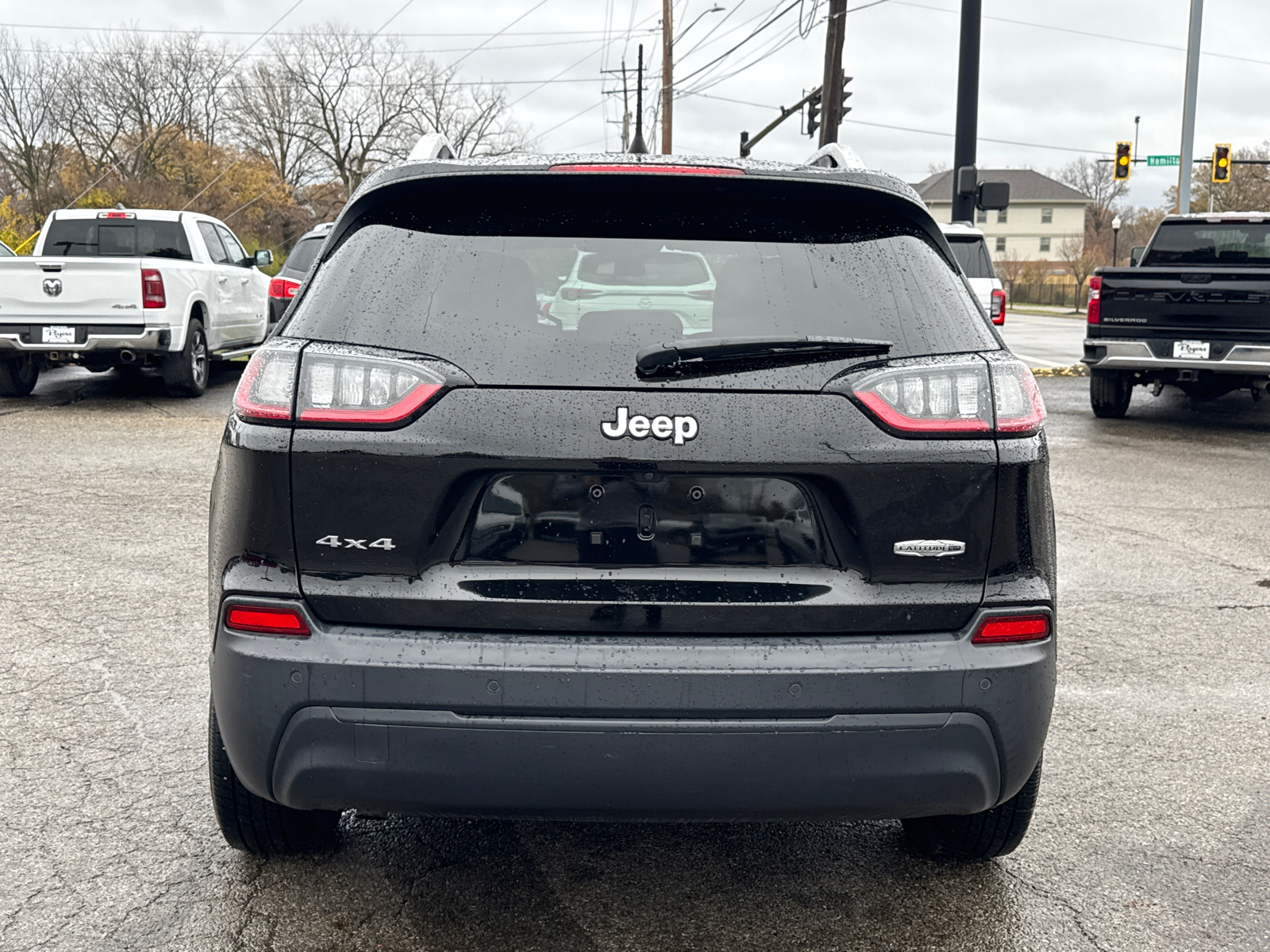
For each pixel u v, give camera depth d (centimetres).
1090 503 799
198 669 435
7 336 1183
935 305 248
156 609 509
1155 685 443
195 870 292
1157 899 289
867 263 252
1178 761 373
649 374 230
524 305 239
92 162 5819
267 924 268
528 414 229
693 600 231
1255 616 535
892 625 235
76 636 471
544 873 296
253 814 279
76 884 284
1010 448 237
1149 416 1279
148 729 379
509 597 230
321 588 232
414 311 238
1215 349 1118
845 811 234
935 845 304
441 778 228
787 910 280
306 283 255
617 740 225
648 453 229
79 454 912
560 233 250
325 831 298
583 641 229
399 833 315
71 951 255
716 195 256
